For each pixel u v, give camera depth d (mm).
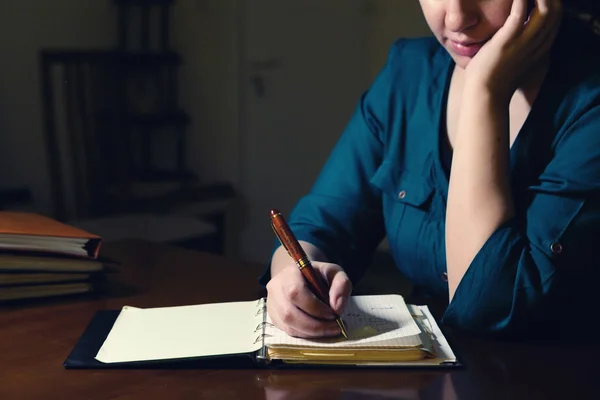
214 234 2760
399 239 1340
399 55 1447
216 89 3697
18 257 1169
